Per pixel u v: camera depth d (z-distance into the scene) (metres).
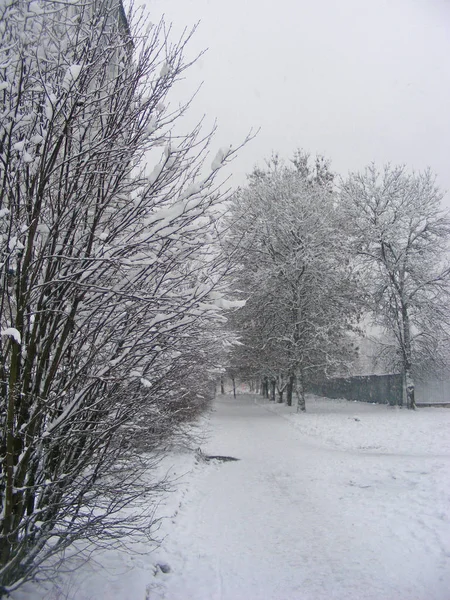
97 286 4.07
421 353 30.11
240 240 5.31
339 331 29.36
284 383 37.47
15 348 3.85
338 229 28.66
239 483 10.61
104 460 4.60
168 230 4.49
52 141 4.32
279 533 7.18
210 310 4.71
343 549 6.42
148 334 4.51
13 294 4.28
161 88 4.89
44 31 4.50
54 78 4.55
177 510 8.13
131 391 4.73
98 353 4.50
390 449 14.74
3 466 3.96
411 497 8.54
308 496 9.27
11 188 4.02
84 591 4.62
